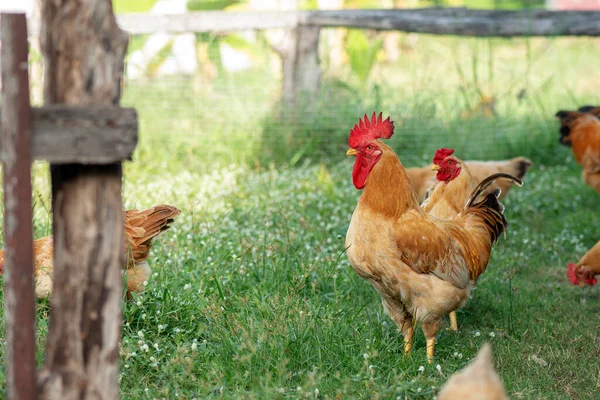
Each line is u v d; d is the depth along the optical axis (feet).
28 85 8.58
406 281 14.74
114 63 9.03
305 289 18.07
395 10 34.22
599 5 66.08
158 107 34.06
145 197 25.90
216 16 33.27
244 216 23.88
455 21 33.76
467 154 34.35
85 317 9.24
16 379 8.92
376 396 12.56
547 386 14.70
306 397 12.62
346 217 24.97
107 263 9.27
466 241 15.88
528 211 28.43
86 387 9.36
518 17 33.78
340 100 35.32
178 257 18.56
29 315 8.88
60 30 8.81
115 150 8.92
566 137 28.30
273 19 33.73
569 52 57.00
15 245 8.75
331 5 48.06
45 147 8.69
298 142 33.65
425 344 16.60
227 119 34.06
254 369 13.61
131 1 39.09
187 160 32.17
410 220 14.57
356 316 16.02
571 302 20.15
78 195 9.07
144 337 14.76
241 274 18.07
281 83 35.35
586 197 30.09
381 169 14.65
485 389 9.65
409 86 44.42
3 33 8.46
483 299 19.69
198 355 14.34
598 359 16.28
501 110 40.14
